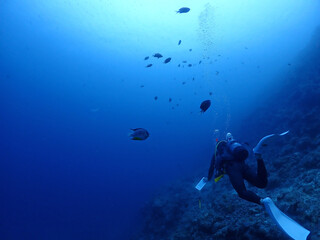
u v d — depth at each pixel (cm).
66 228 3031
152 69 7531
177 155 4312
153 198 1556
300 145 838
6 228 4459
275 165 756
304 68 1816
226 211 582
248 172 315
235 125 2770
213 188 1113
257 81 4122
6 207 6988
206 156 2600
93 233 2327
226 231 465
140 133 321
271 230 381
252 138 1595
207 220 573
